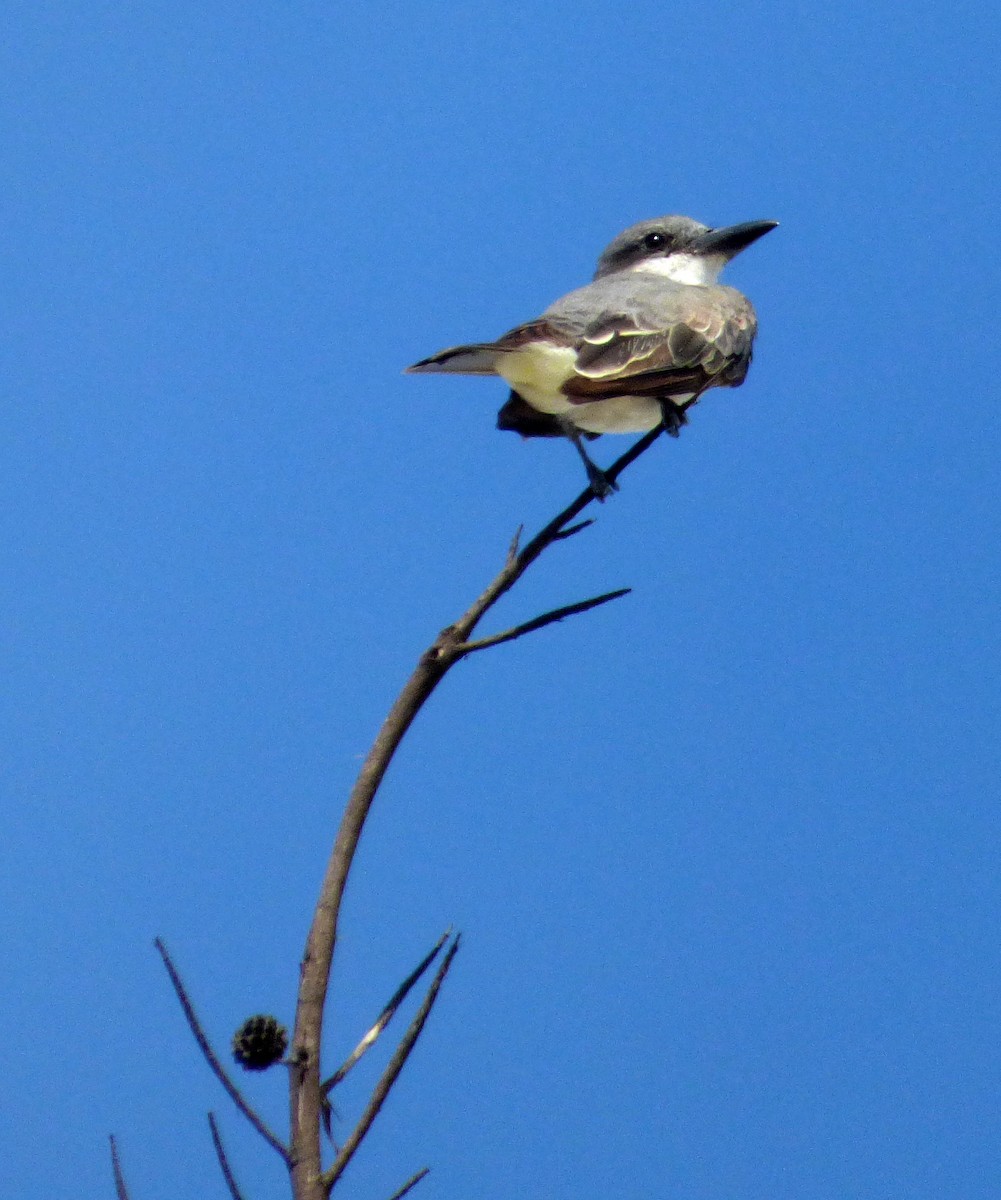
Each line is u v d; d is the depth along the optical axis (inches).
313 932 173.5
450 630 188.1
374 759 180.7
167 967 169.9
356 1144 162.9
